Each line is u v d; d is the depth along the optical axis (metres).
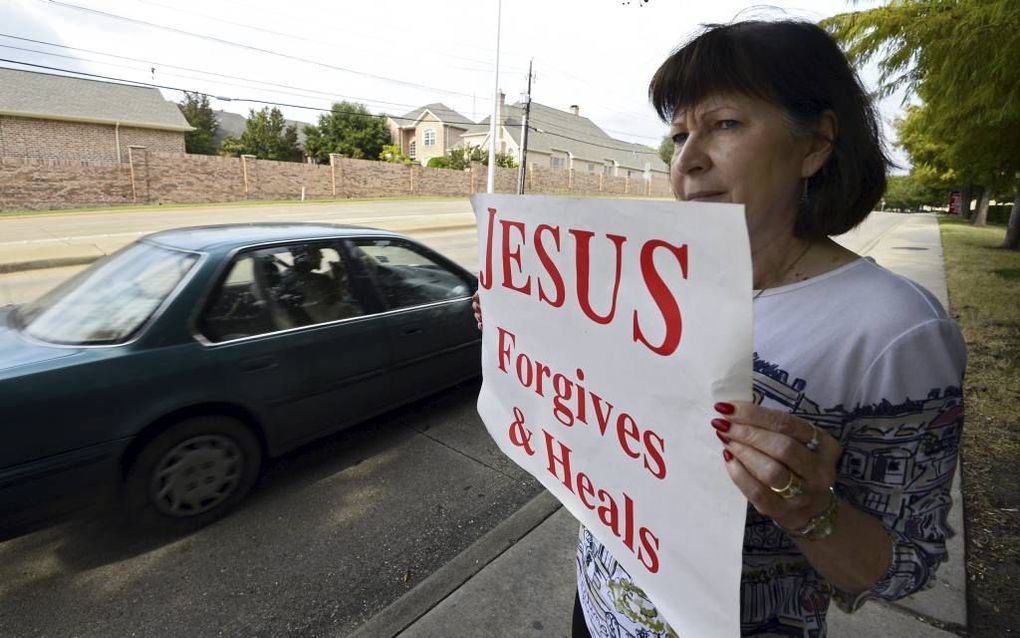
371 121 44.75
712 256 0.66
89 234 13.79
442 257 3.88
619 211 0.79
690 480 0.76
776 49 0.77
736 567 0.71
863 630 1.85
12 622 2.13
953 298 7.14
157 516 2.55
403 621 2.00
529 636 1.93
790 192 0.83
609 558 1.03
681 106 0.88
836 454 0.65
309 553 2.50
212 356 2.61
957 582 2.04
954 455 0.73
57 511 2.24
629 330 0.82
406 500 2.88
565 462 1.03
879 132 0.85
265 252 2.97
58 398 2.20
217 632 2.08
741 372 0.65
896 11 3.26
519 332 1.11
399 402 3.49
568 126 53.41
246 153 44.62
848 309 0.74
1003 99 3.41
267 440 2.87
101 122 27.48
